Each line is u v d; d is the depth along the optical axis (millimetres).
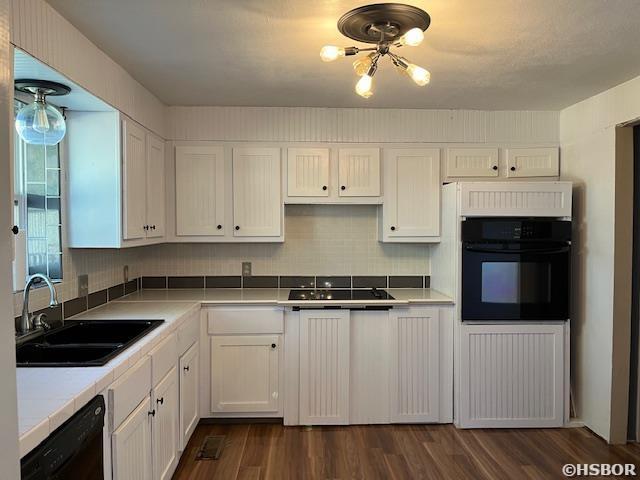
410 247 3645
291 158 3291
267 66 2449
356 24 1779
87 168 2428
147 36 2055
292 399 3055
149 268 3561
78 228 2443
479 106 3258
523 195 3027
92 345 2002
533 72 2545
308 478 2434
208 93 2947
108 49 2199
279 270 3609
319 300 3061
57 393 1395
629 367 2854
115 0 1723
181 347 2545
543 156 3377
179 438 2484
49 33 1747
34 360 1946
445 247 3281
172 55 2285
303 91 2904
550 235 3016
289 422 3055
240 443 2826
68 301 2463
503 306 3018
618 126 2791
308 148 3295
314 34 2043
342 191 3318
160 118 3121
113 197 2439
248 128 3277
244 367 3055
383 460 2627
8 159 799
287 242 3604
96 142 2426
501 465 2578
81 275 2609
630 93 2678
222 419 3104
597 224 2967
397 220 3336
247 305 3045
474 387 3037
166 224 3260
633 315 2887
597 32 2025
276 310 3045
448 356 3096
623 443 2838
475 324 3037
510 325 3037
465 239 3006
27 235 2164
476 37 2074
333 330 3037
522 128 3379
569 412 3092
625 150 2811
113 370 1629
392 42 1877
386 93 2941
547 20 1903
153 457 2027
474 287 3012
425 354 3082
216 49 2213
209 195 3279
